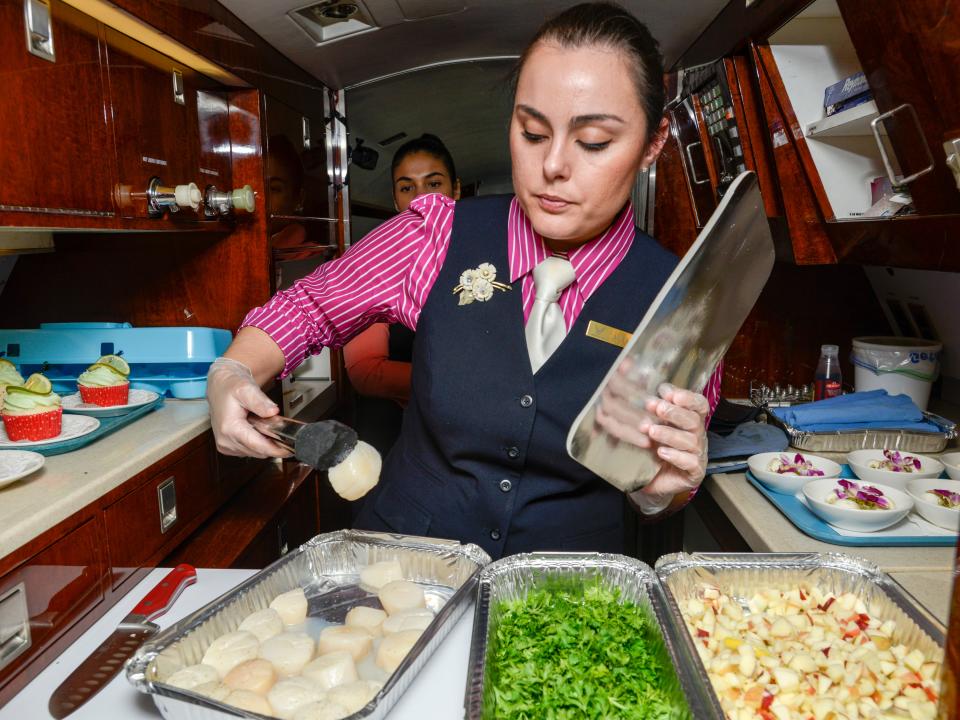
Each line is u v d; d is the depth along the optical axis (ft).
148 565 4.49
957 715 1.88
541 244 4.33
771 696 3.07
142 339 5.85
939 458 5.91
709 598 3.81
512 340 4.25
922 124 4.16
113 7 4.39
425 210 4.60
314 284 4.77
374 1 7.06
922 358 6.80
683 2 6.82
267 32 6.89
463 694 3.04
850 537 4.50
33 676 3.28
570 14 3.58
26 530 3.25
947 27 3.53
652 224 9.61
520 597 3.72
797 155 6.03
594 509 4.54
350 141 9.80
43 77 4.04
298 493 6.84
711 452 5.95
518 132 3.72
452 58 9.44
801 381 8.16
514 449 4.27
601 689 3.08
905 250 5.01
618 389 3.07
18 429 4.30
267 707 2.86
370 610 3.61
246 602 3.54
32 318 6.61
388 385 8.16
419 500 4.57
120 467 4.13
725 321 3.70
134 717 2.91
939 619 3.60
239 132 6.73
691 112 8.07
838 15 5.43
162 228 5.41
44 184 4.05
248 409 3.86
